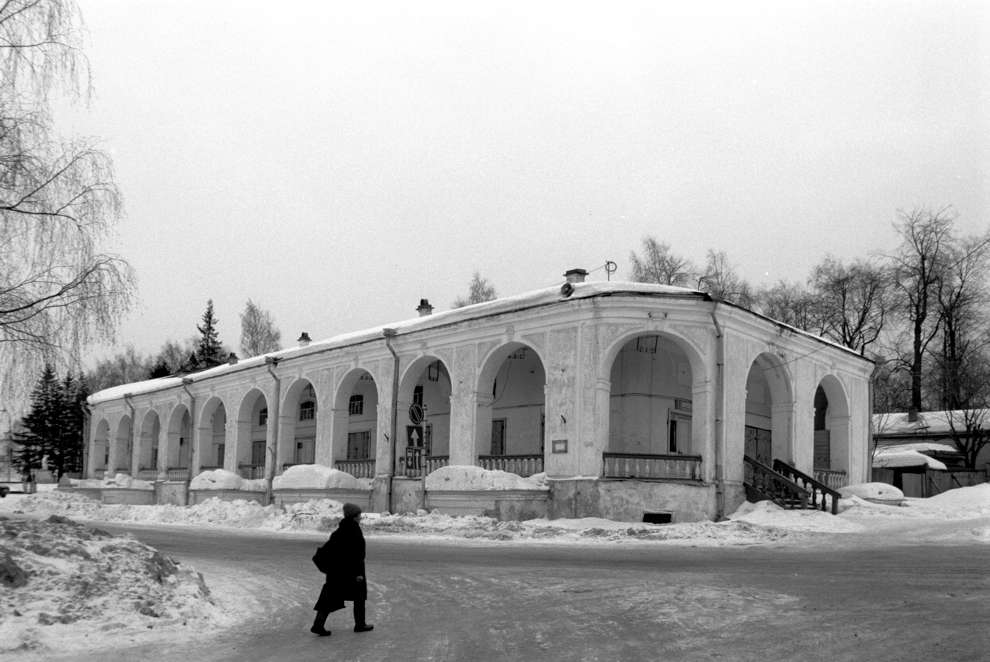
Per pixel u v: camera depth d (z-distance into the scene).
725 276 59.72
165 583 11.12
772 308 60.88
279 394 39.97
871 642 8.50
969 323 52.84
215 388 44.88
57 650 8.52
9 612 9.12
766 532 22.62
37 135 16.94
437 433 36.28
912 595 11.62
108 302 17.50
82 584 10.04
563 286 28.03
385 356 34.19
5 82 16.72
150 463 52.81
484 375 30.28
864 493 32.25
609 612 10.65
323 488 32.06
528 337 28.70
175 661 8.22
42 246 16.92
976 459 49.06
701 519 25.92
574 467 26.56
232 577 14.95
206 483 38.66
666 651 8.32
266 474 39.72
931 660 7.68
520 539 22.67
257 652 8.67
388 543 21.84
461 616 10.73
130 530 27.77
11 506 38.78
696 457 26.45
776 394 31.25
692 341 26.94
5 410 17.02
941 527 24.09
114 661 8.18
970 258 52.97
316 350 37.34
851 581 13.20
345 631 9.88
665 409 30.02
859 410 35.53
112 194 17.72
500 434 33.44
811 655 7.98
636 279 57.19
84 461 58.31
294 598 12.57
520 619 10.35
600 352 26.70
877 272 55.81
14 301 16.88
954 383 52.34
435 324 32.03
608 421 26.81
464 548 20.27
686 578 13.73
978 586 12.54
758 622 9.73
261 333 84.00
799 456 30.97
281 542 22.78
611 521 25.33
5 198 16.66
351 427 40.69
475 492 27.16
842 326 56.78
